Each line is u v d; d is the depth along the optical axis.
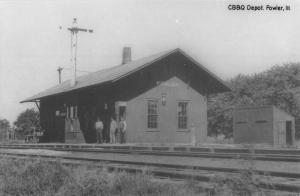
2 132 50.78
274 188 7.97
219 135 53.50
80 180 8.30
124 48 39.00
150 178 8.62
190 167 11.50
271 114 27.78
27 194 8.42
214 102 53.44
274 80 48.44
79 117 35.41
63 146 28.39
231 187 7.68
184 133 32.16
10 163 11.45
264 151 17.11
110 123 30.33
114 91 30.22
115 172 9.40
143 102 30.77
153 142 30.94
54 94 37.09
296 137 45.50
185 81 32.69
